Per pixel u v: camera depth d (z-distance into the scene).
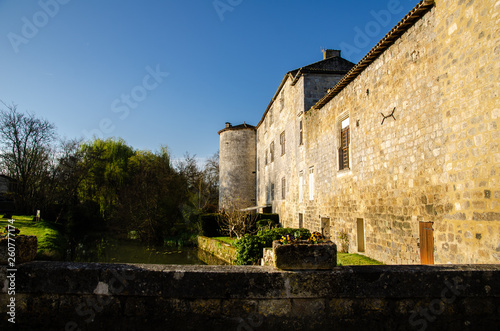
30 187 28.28
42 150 28.31
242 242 13.08
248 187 32.81
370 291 3.25
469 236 5.75
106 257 19.81
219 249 18.86
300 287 3.24
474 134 5.66
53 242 14.45
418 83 7.45
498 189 5.10
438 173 6.71
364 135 10.30
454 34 6.21
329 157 13.54
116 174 30.89
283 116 22.25
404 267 3.42
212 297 3.24
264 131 29.11
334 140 12.95
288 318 3.22
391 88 8.70
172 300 3.27
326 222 13.91
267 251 10.34
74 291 3.29
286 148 21.27
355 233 10.98
